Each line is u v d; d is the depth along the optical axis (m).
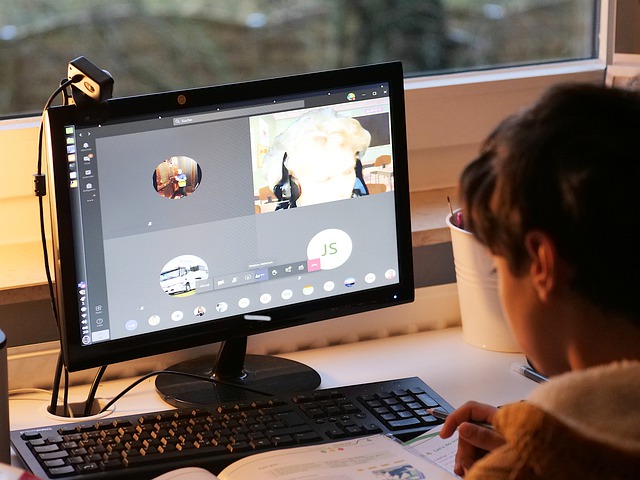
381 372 1.48
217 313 1.38
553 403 0.68
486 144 0.77
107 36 1.67
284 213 1.39
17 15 1.61
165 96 1.29
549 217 0.70
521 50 1.93
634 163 0.68
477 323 1.56
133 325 1.32
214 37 1.72
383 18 1.82
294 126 1.38
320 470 1.11
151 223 1.31
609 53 1.93
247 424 1.24
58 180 1.24
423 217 1.71
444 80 1.85
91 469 1.14
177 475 1.05
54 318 1.50
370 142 1.43
